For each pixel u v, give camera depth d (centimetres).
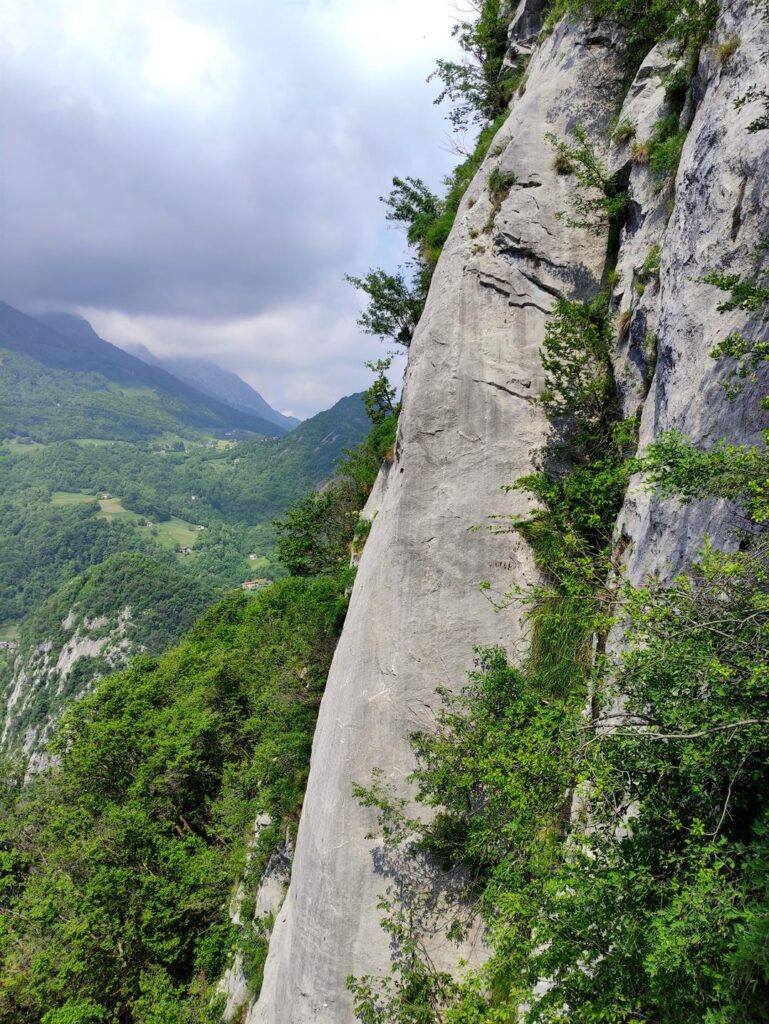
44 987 1898
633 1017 481
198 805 2950
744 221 826
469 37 2227
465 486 1429
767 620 482
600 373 1322
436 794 1228
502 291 1530
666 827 539
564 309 1336
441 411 1492
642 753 533
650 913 463
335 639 2283
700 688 526
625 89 1491
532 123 1612
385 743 1349
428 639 1366
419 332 1634
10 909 2383
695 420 821
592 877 529
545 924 534
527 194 1551
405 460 1503
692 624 523
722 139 891
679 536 814
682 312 909
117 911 2106
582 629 1118
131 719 3120
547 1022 536
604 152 1472
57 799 2908
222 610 5566
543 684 1163
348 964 1268
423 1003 1140
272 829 2019
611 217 1422
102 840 2314
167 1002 1852
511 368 1467
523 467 1390
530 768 624
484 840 909
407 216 2411
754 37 887
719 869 478
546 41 1766
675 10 1245
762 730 471
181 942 2148
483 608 1337
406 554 1434
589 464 1233
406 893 1256
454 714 1280
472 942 1193
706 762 487
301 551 3059
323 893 1327
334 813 1357
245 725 2919
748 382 752
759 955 395
